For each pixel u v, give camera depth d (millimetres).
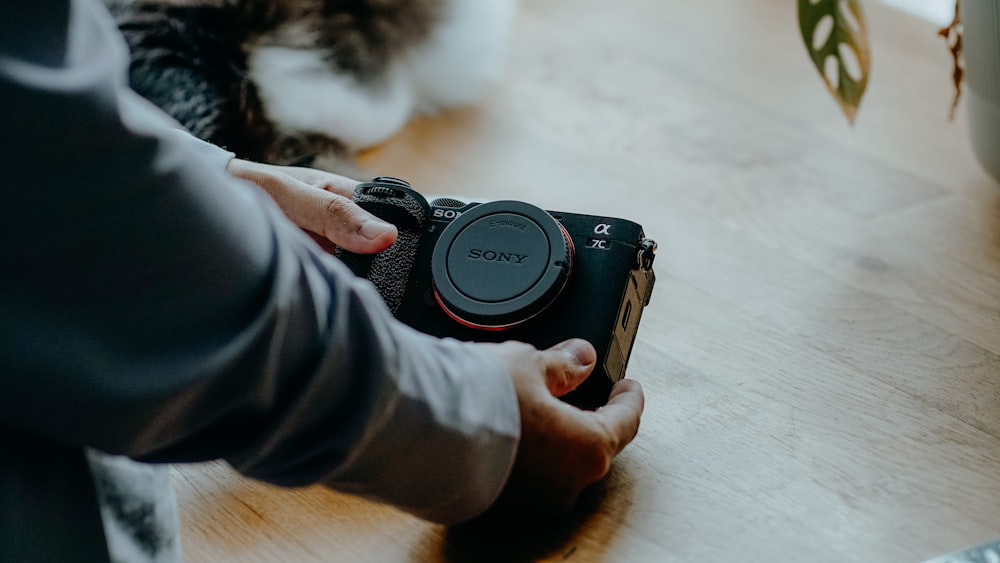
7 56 440
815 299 1148
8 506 529
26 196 454
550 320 829
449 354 645
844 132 1526
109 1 1413
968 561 779
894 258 1224
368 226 864
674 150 1484
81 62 466
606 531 833
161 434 518
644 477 892
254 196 553
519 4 1968
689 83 1681
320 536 850
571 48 1802
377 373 557
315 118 1459
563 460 732
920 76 1665
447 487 627
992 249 1237
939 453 915
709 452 921
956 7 1259
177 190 484
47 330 476
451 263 848
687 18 1912
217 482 917
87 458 585
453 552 817
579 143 1511
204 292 497
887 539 820
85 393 484
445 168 1456
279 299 513
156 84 1410
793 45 1807
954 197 1354
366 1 1598
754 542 819
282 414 537
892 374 1023
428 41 1594
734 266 1213
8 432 540
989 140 1277
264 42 1524
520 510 816
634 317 875
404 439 581
